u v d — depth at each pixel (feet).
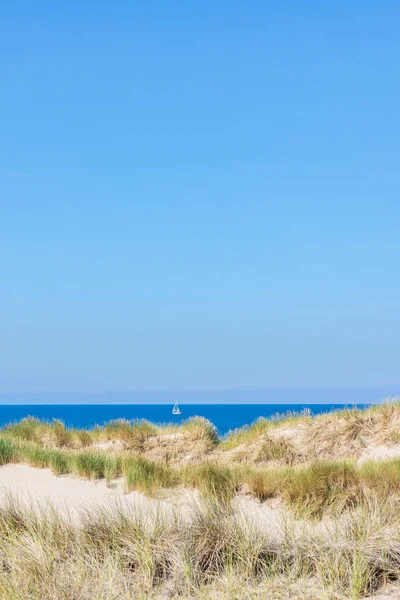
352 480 35.94
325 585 21.88
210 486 37.68
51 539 25.95
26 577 22.84
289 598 21.09
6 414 445.78
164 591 22.43
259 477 37.65
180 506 32.12
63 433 68.33
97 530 26.81
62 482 43.68
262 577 22.95
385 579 22.15
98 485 42.73
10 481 43.75
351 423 57.26
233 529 25.81
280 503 34.83
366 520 26.30
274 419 69.72
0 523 28.48
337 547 23.85
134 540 25.14
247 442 62.34
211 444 65.10
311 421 62.28
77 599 21.33
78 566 23.39
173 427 71.36
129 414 422.00
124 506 35.40
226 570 22.90
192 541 24.99
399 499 31.04
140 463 45.42
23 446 53.26
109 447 65.21
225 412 466.70
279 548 24.57
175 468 47.01
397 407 58.59
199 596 21.36
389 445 53.62
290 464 54.24
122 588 22.27
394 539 24.04
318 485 35.01
